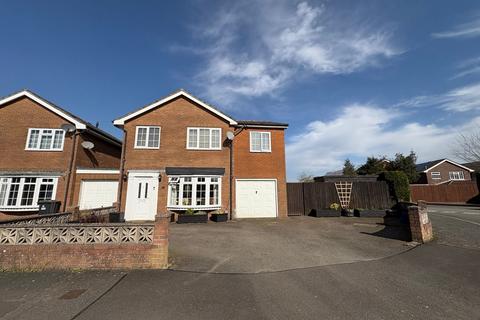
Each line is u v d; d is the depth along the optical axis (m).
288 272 6.16
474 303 4.52
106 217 13.38
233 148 17.28
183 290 5.06
